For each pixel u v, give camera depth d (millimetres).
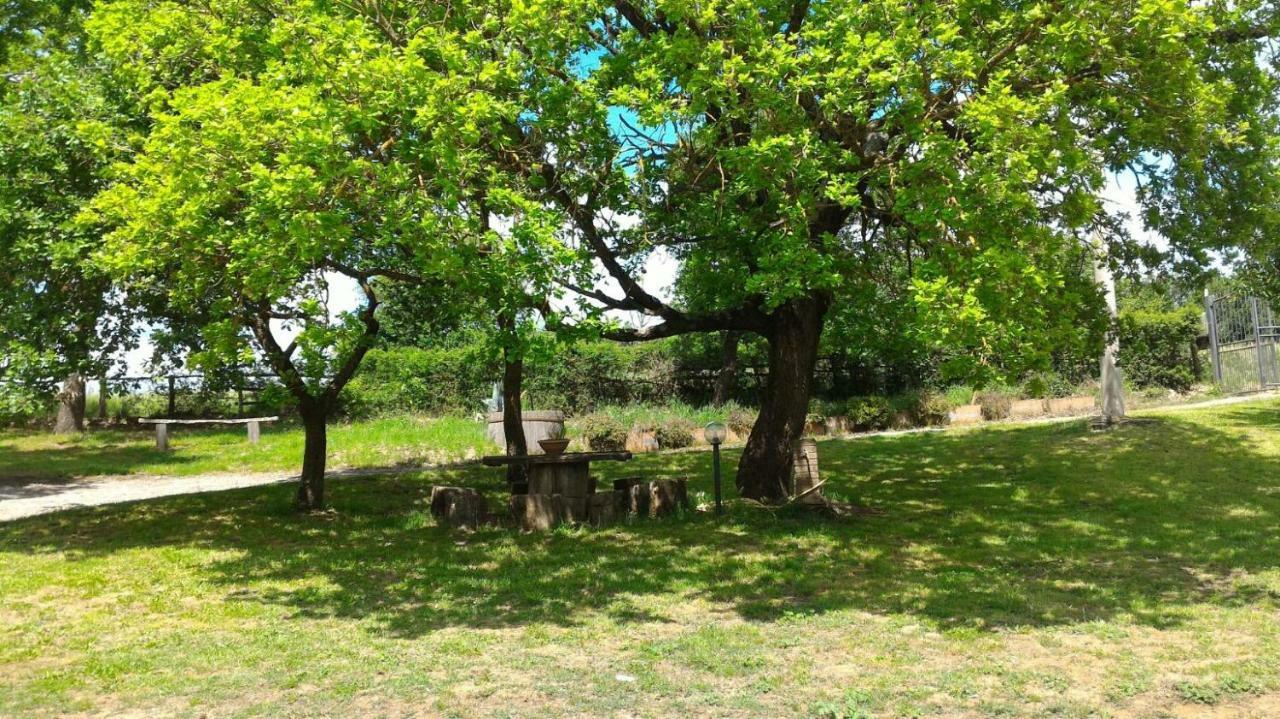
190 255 8555
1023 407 21625
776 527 10805
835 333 14039
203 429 25875
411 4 9266
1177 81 9211
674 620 7039
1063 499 12227
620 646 6309
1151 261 12914
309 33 8289
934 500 12516
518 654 6109
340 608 7516
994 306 8055
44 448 22234
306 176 6898
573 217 10445
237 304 9977
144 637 6652
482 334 11203
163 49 9609
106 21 9414
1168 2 8234
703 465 16484
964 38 9219
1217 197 11188
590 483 12953
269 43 8727
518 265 7758
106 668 5812
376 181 7680
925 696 5227
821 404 21922
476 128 7980
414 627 6875
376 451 19641
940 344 8141
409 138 8039
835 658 5973
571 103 9352
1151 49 9000
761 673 5691
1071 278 11953
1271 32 11148
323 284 10969
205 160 7641
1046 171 8859
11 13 15422
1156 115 9875
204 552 10000
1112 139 10406
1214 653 5969
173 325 11344
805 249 8914
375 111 7621
